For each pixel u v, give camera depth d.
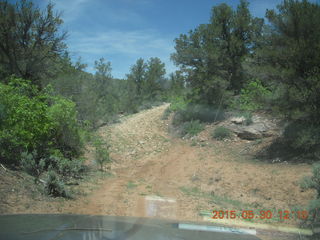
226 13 21.70
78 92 19.47
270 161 11.54
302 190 7.69
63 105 11.06
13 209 5.31
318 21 11.97
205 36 22.19
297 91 11.47
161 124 24.03
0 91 8.71
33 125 8.98
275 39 13.11
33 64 15.75
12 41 15.23
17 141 8.32
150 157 15.03
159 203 7.05
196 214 6.08
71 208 6.02
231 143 15.64
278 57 12.60
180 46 22.44
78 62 21.27
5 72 15.16
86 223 2.49
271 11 13.21
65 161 9.59
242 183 9.50
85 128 14.84
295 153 11.47
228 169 11.27
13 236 1.87
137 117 28.88
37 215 2.81
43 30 16.25
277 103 12.50
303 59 11.80
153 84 43.28
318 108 11.45
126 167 13.09
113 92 34.31
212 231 3.28
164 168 12.77
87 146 15.58
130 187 9.07
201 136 17.80
